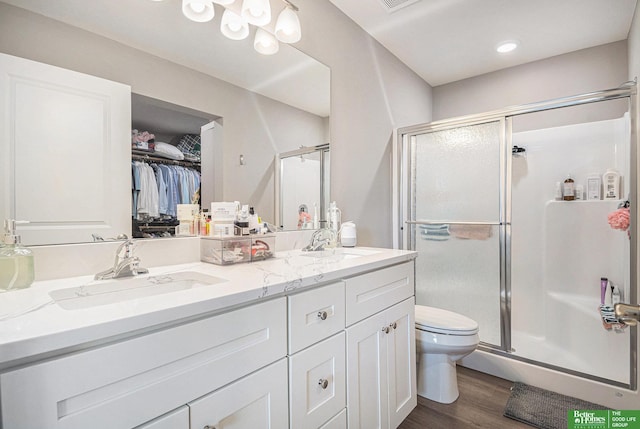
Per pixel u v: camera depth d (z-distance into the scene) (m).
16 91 0.87
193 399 0.68
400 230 2.47
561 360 2.10
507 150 2.05
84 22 1.00
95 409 0.55
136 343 0.60
